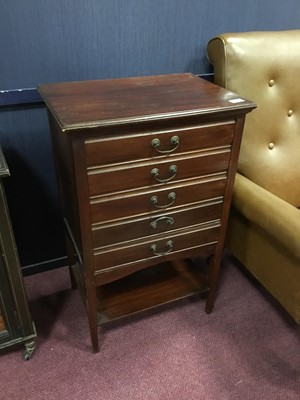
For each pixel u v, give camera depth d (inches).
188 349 51.7
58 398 45.1
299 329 55.1
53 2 44.8
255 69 49.4
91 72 51.3
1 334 46.3
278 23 60.0
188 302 59.1
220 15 54.7
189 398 45.7
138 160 37.6
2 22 43.8
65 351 50.9
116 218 40.2
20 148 52.8
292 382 47.9
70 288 61.1
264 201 44.3
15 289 43.4
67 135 34.4
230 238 56.4
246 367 49.5
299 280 43.2
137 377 47.9
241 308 58.4
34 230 59.9
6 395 45.2
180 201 42.8
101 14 47.7
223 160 42.3
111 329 54.1
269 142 52.9
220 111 37.7
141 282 55.4
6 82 47.6
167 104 38.4
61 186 49.8
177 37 53.7
